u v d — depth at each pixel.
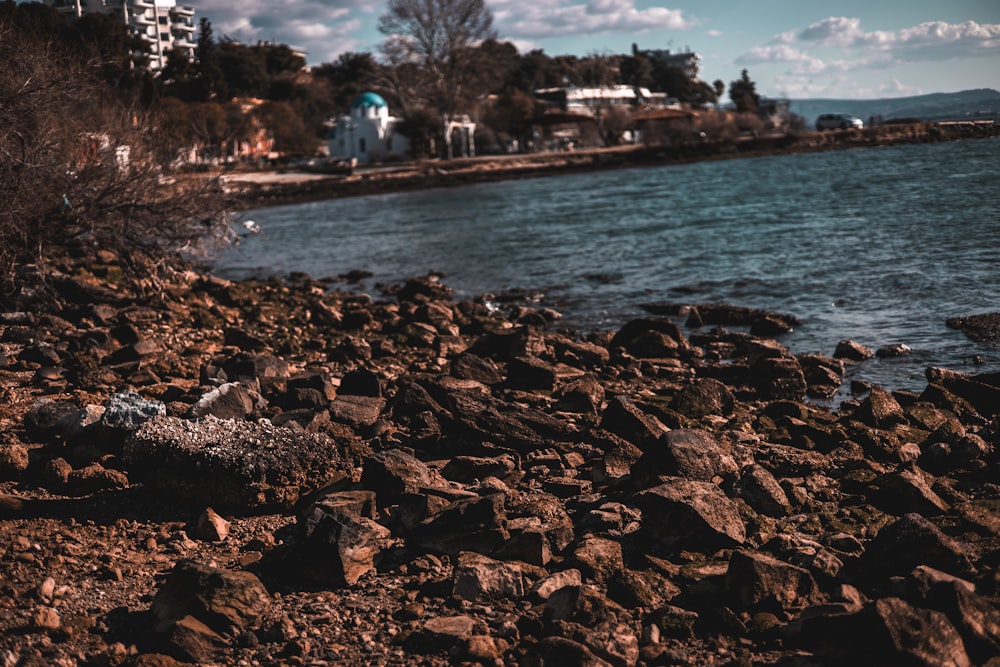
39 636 5.48
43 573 6.39
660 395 11.98
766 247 26.05
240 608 5.69
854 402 11.48
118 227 18.41
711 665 5.27
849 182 45.81
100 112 19.64
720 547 6.65
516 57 163.00
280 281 25.17
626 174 72.94
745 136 108.06
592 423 10.47
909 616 4.93
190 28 120.44
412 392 10.66
